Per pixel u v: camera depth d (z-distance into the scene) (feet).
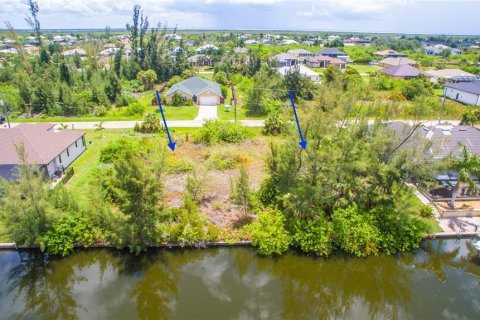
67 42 574.97
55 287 68.69
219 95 202.90
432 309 63.93
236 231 78.89
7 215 69.21
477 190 85.97
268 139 138.51
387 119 87.51
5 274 70.85
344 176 76.02
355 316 63.41
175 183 100.73
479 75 280.10
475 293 67.72
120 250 75.10
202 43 538.47
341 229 74.18
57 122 164.45
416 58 375.66
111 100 208.85
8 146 98.43
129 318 61.26
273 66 278.05
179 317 61.26
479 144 100.58
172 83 259.60
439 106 167.43
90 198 80.28
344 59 381.81
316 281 71.00
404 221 75.15
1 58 362.74
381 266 73.56
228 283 69.41
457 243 78.59
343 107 82.48
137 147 116.37
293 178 78.59
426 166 75.10
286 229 76.59
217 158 114.73
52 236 72.54
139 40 322.96
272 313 63.16
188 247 76.07
